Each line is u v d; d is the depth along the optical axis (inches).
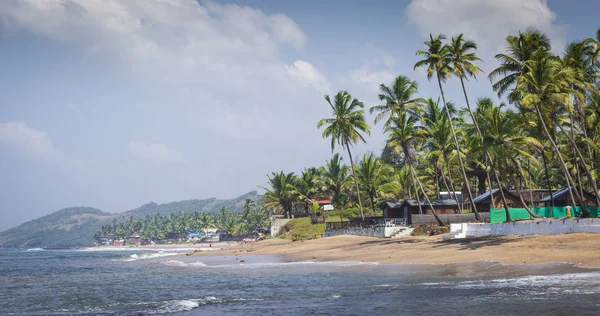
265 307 761.0
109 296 1002.7
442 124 2455.7
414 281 991.0
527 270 1027.3
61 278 1528.1
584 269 975.0
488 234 1852.9
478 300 702.5
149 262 2317.9
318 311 697.6
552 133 1884.8
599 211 1723.7
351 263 1540.4
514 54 1791.3
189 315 712.4
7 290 1173.1
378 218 2952.8
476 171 3181.6
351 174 3804.1
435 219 2482.8
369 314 650.2
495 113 1829.5
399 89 2519.7
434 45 2069.4
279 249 2652.6
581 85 1694.1
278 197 4690.0
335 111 2866.6
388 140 2588.6
